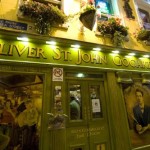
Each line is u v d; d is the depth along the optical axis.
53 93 4.21
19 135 3.78
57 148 3.88
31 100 4.08
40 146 3.74
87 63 5.02
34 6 4.50
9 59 3.93
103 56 5.42
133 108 5.41
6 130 3.70
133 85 5.71
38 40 4.33
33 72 4.15
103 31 5.71
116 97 5.14
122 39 5.91
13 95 3.96
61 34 4.95
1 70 3.80
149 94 5.96
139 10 8.02
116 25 5.90
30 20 4.50
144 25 7.48
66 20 5.00
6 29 3.87
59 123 4.04
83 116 4.58
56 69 4.43
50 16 4.59
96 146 4.49
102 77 5.26
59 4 5.48
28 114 3.98
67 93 4.55
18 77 4.10
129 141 4.83
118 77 5.38
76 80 4.80
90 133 4.52
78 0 5.80
